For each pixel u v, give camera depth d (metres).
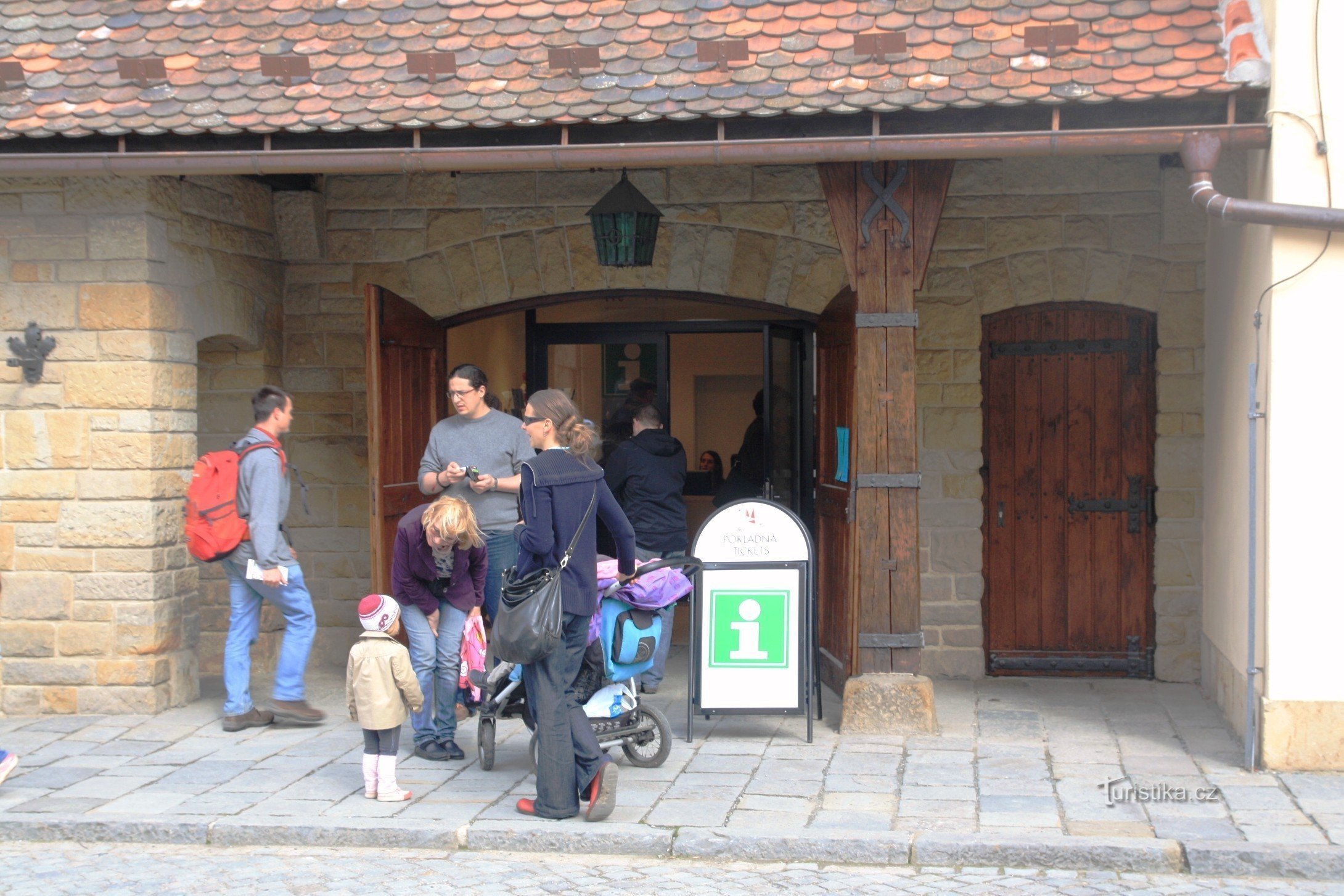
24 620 7.39
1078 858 4.93
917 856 5.00
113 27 7.48
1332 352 5.92
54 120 6.85
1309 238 5.93
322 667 8.82
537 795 5.42
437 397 8.70
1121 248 8.09
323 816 5.45
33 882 4.85
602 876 4.90
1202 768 6.07
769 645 6.69
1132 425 8.23
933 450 8.31
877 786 5.81
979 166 8.20
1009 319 8.31
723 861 5.08
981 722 7.05
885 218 6.74
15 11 7.66
